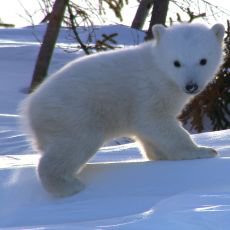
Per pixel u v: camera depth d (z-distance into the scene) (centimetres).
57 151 1061
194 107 2330
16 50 3325
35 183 1068
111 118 1119
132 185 1020
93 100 1090
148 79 1142
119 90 1116
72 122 1066
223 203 819
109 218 867
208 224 706
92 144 1089
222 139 1391
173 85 1156
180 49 1152
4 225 934
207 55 1172
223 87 2336
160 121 1148
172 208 800
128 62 1148
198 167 1044
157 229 700
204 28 1205
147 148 1185
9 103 2439
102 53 1170
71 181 1052
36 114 1086
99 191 1027
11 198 1024
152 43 1198
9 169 1107
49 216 931
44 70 2655
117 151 1395
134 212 891
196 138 1427
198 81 1148
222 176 1005
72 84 1089
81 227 743
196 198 846
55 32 2655
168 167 1058
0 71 2958
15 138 1739
